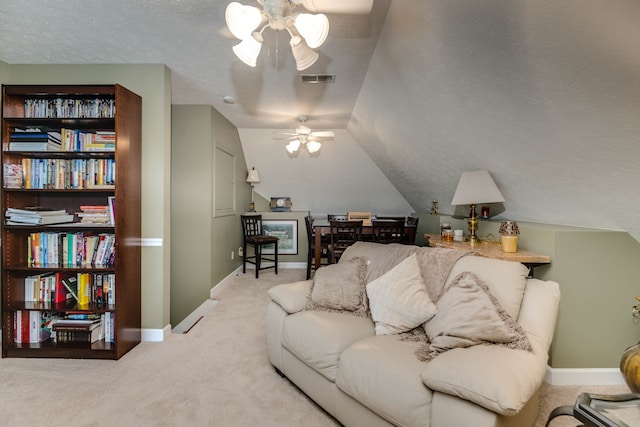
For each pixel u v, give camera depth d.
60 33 2.23
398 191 5.65
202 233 3.85
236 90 3.32
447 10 1.63
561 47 1.34
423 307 1.68
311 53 1.82
